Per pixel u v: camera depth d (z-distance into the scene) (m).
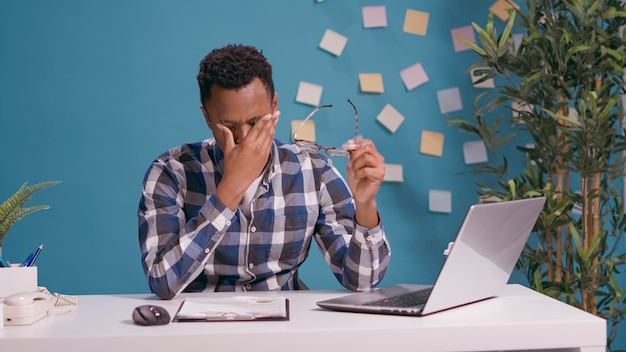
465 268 1.28
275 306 1.32
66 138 2.74
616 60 2.43
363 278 1.59
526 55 2.50
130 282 2.76
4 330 1.18
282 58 2.78
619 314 2.52
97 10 2.74
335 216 1.75
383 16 2.80
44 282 2.73
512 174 2.82
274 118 1.46
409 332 1.17
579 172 2.43
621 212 2.55
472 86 2.82
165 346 1.14
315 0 2.79
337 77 2.79
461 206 2.83
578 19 2.47
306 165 1.76
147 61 2.75
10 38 2.73
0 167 2.72
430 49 2.82
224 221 1.48
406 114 2.82
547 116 2.61
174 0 2.76
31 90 2.73
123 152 2.75
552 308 1.33
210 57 1.54
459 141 2.83
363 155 1.51
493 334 1.20
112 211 2.75
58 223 2.74
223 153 1.63
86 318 1.28
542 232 2.49
